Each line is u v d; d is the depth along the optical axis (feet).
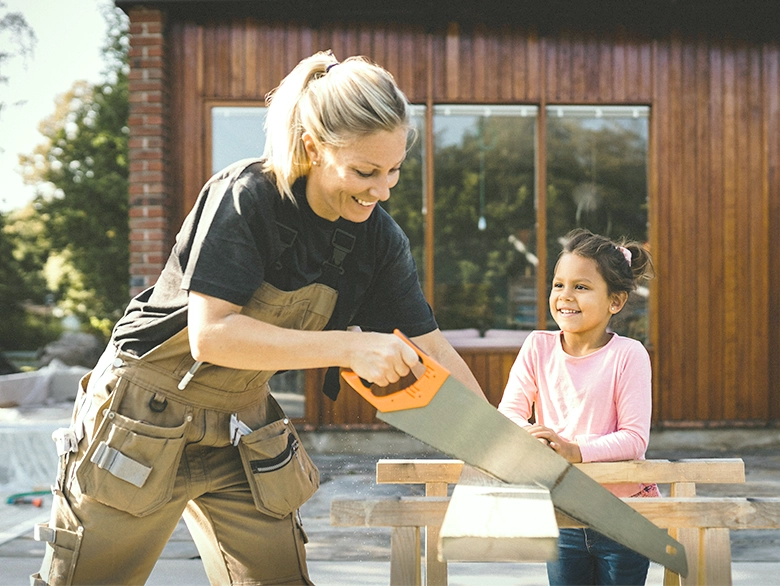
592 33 20.66
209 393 5.65
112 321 64.39
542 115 20.68
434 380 4.78
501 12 20.45
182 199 20.22
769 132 20.71
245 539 6.00
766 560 11.30
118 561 5.54
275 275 5.39
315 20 20.29
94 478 5.41
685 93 20.67
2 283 73.20
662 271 20.71
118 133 61.57
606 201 20.93
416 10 20.27
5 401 33.58
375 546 12.19
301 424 20.18
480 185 20.97
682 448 20.57
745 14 20.49
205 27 20.20
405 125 4.90
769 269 20.77
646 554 4.93
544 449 4.91
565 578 6.89
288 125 5.12
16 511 14.61
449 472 5.84
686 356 20.71
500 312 21.11
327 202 5.27
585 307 7.08
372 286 6.14
